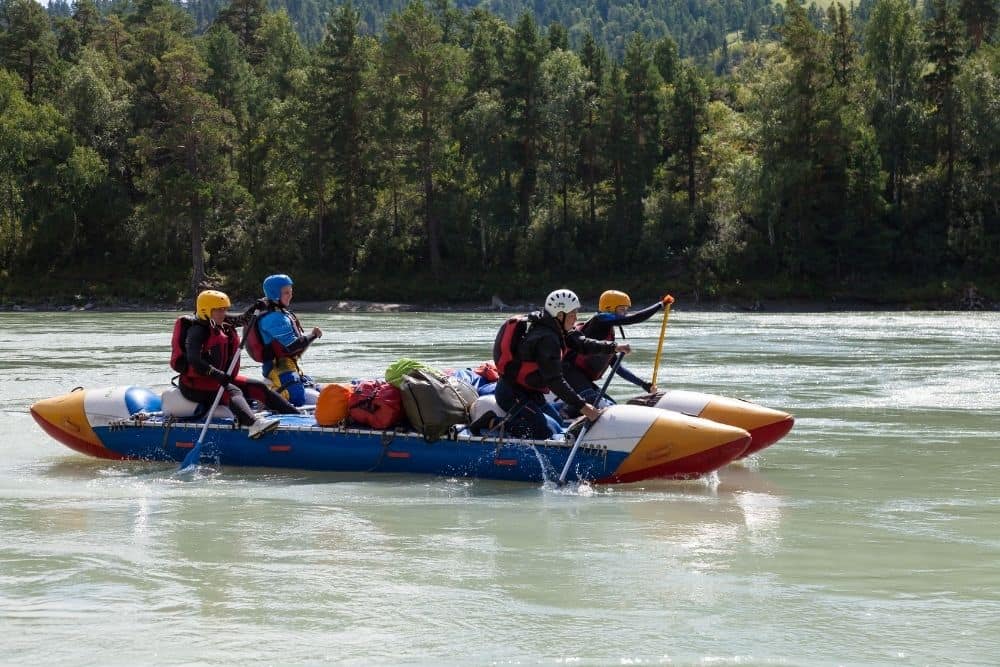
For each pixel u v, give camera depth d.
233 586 7.58
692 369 24.39
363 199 94.38
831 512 9.98
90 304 86.62
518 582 7.66
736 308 82.81
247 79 105.50
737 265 85.81
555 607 7.11
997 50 90.81
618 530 9.26
